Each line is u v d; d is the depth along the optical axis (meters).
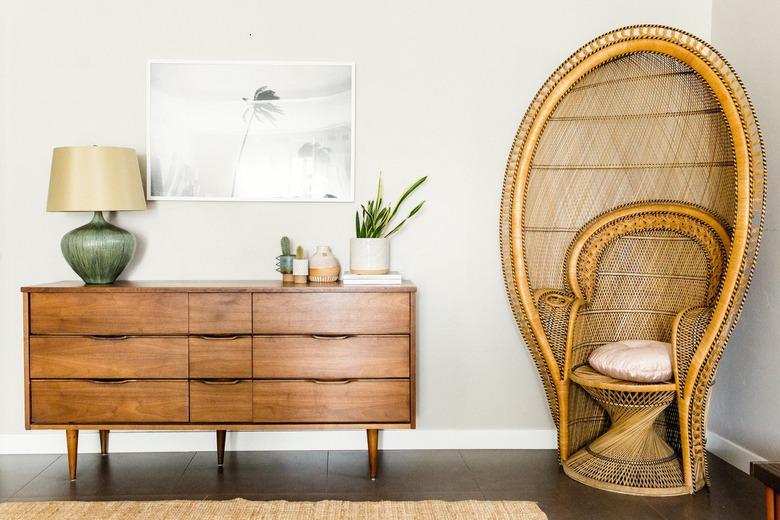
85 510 2.03
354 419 2.34
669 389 2.17
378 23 2.68
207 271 2.68
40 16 2.62
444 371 2.73
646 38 2.35
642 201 2.54
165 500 2.13
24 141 2.62
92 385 2.30
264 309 2.32
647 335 2.52
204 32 2.65
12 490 2.23
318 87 2.66
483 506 2.08
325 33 2.67
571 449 2.50
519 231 2.43
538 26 2.70
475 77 2.70
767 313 2.37
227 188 2.66
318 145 2.67
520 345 2.74
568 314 2.40
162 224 2.67
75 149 2.32
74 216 2.65
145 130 2.65
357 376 2.33
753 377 2.45
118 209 2.35
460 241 2.71
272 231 2.69
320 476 2.38
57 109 2.63
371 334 2.33
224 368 2.32
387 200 2.70
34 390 2.30
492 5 2.69
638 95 2.53
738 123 2.15
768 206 2.40
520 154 2.44
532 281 2.57
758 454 2.41
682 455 2.23
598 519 2.00
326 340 2.33
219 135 2.65
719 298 2.11
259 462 2.53
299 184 2.68
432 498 2.17
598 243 2.53
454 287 2.72
